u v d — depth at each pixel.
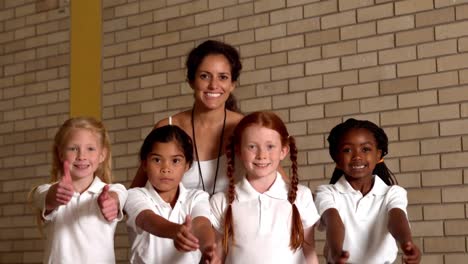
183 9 5.00
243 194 2.84
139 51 5.19
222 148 3.17
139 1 5.21
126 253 5.05
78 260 2.78
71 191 2.55
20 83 5.76
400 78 4.11
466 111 3.87
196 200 2.87
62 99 5.53
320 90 4.39
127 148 5.19
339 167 3.01
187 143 2.94
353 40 4.29
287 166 4.49
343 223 2.89
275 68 4.58
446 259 3.88
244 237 2.76
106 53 5.36
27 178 5.63
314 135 4.39
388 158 4.11
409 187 4.03
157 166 2.86
